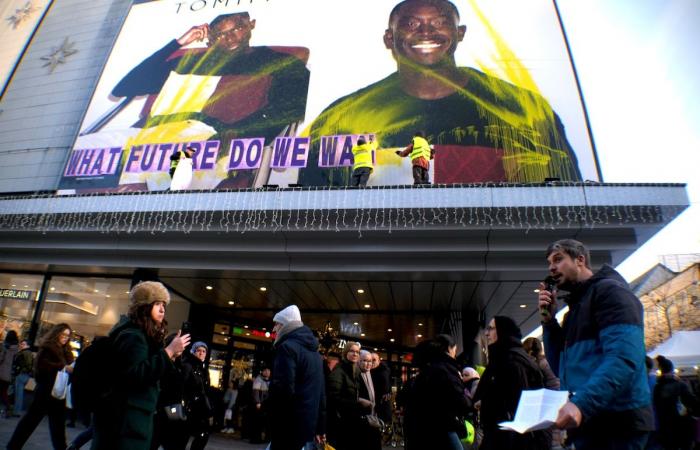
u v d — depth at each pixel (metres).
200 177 15.88
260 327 18.81
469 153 14.45
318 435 4.56
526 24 16.75
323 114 16.22
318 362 4.32
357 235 11.35
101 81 19.31
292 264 12.15
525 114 14.97
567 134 14.52
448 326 17.67
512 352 3.75
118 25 21.11
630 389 1.99
